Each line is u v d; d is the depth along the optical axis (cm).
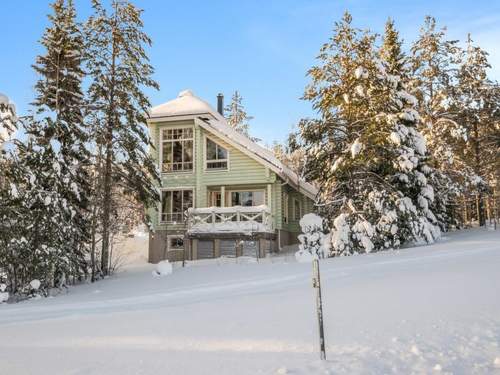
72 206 1800
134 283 1639
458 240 2062
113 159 2112
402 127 2011
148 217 2292
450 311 743
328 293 986
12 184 1564
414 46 2912
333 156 2116
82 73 2081
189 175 2920
